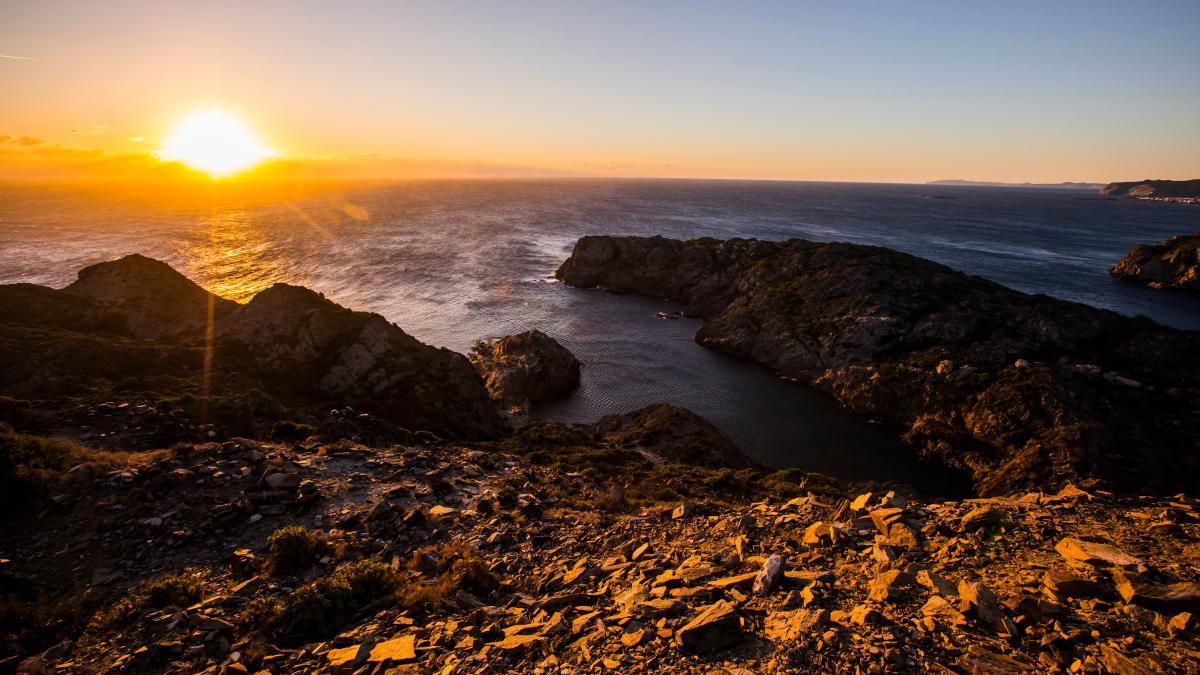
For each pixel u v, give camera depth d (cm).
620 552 1445
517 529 1694
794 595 975
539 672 872
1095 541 1024
